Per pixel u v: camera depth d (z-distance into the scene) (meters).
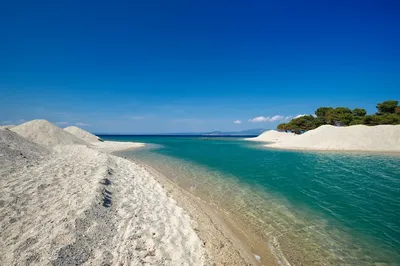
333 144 36.06
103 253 4.85
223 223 7.77
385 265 5.62
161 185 12.11
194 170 17.88
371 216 8.59
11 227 5.55
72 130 48.06
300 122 69.38
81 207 6.50
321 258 5.90
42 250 4.51
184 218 7.64
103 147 36.97
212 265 5.15
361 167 19.31
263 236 7.01
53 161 14.38
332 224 7.88
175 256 5.25
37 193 7.84
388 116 51.06
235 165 20.53
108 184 9.54
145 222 6.76
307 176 15.62
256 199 10.51
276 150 36.06
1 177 9.34
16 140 17.38
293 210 9.15
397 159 24.12
